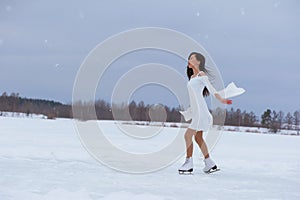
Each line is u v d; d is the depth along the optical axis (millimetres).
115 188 4031
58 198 3410
